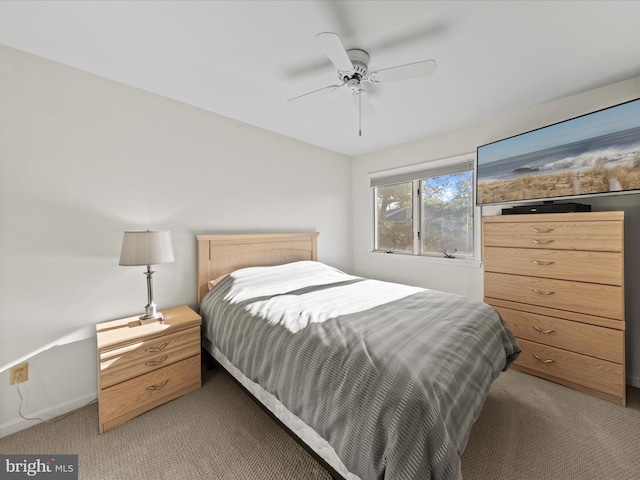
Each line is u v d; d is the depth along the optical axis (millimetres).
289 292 2148
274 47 1563
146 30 1423
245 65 1738
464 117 2566
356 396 1024
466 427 1039
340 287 2314
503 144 2418
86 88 1811
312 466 1358
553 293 2029
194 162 2350
